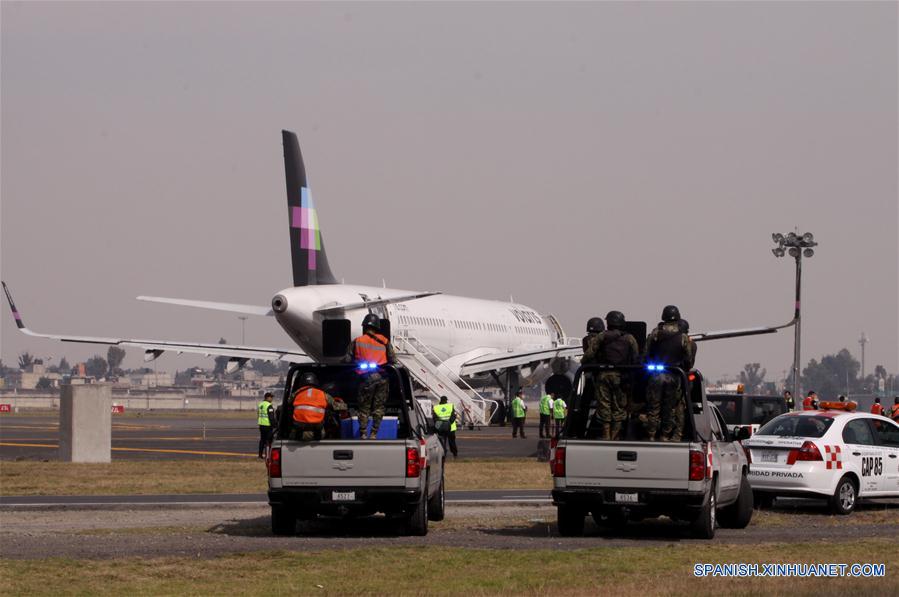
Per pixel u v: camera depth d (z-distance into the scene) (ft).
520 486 387.55
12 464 466.29
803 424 320.91
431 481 270.87
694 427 248.52
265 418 505.66
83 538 248.73
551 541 249.96
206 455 536.01
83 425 481.46
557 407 586.86
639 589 188.03
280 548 234.79
